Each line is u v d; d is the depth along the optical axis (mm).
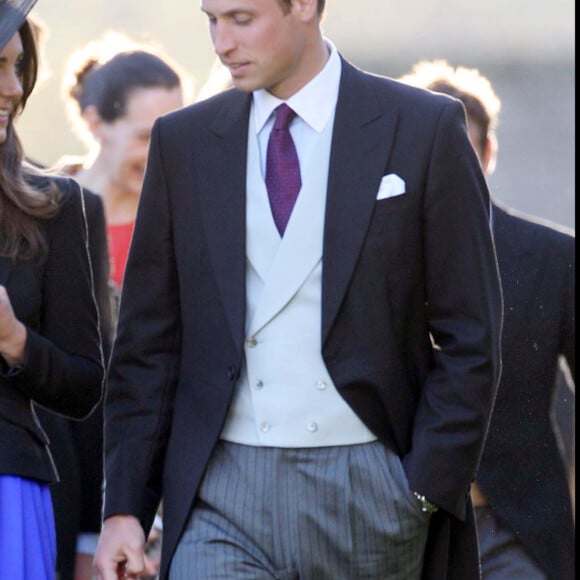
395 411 17734
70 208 17844
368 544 17688
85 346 17891
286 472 17609
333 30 52125
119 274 25859
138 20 42750
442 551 18219
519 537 21328
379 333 17594
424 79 23250
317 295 17547
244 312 17656
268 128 17922
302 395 17562
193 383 18062
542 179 46656
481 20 51062
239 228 17734
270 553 17688
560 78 50688
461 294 17609
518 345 21438
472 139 22906
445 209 17578
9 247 17391
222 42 17250
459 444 17516
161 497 18656
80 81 26766
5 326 16984
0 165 17359
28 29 17375
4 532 16969
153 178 18250
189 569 17656
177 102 26672
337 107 17781
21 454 17125
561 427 22484
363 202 17516
